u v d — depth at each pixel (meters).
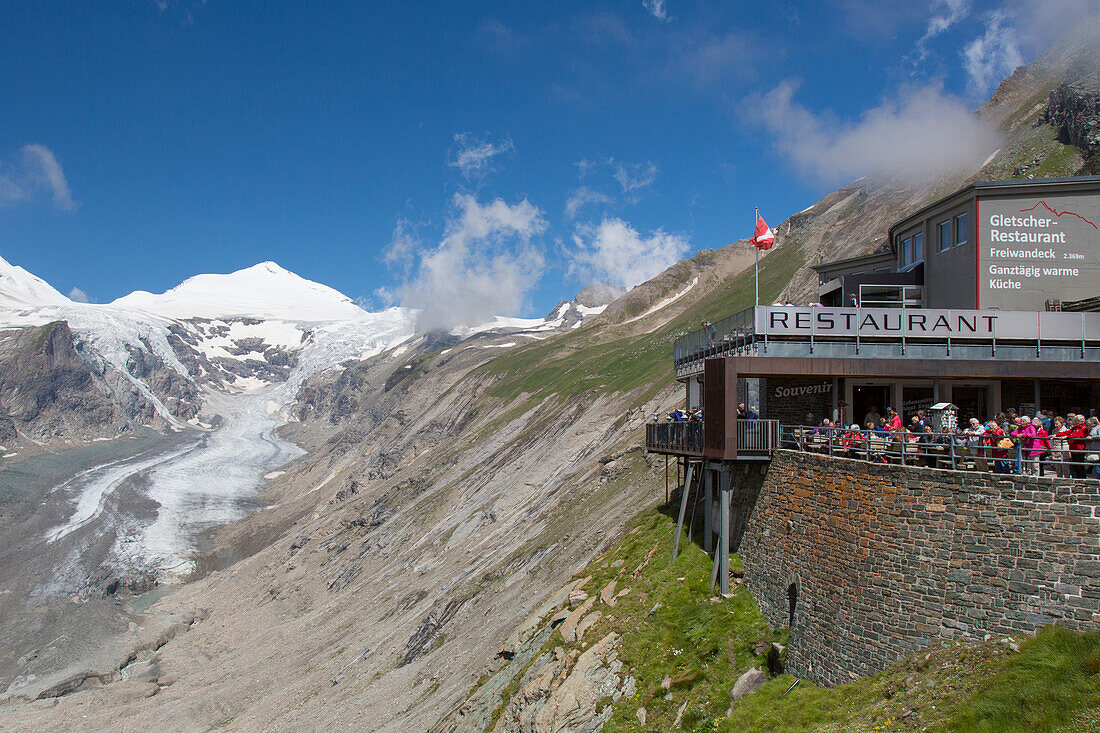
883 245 108.12
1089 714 13.02
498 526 77.56
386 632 64.44
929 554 16.97
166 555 151.88
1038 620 15.20
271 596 106.38
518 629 35.59
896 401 24.59
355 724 46.03
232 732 56.59
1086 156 83.50
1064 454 17.53
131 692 78.50
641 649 24.33
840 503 19.53
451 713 34.59
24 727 72.94
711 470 25.70
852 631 18.44
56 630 107.81
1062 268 26.66
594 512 55.56
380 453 179.25
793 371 23.14
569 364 161.75
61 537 163.38
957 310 23.80
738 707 19.88
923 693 15.84
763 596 22.77
